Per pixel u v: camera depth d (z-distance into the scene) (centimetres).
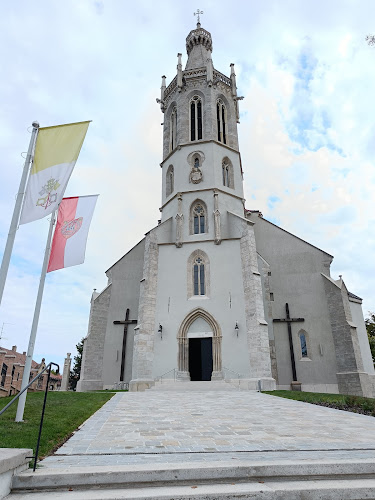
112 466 544
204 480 519
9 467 475
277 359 3002
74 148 1192
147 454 664
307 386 2889
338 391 2814
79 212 1220
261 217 3578
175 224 3186
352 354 2831
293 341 3045
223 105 3834
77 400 1539
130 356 3127
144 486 504
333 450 686
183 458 627
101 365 3130
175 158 3538
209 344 2755
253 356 2520
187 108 3703
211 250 2966
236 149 3631
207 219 3166
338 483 512
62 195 1138
